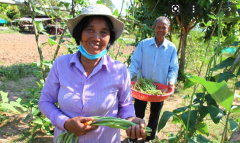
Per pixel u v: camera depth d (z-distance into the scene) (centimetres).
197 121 170
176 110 168
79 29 121
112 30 131
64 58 132
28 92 480
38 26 259
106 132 133
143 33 403
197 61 710
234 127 141
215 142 306
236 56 148
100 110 126
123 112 139
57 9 285
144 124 120
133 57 288
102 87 126
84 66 130
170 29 596
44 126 300
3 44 1280
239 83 137
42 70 295
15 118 349
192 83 152
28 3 264
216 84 98
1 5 286
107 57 134
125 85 138
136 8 504
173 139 192
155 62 275
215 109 149
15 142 287
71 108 125
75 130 118
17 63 756
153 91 251
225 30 458
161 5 477
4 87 494
